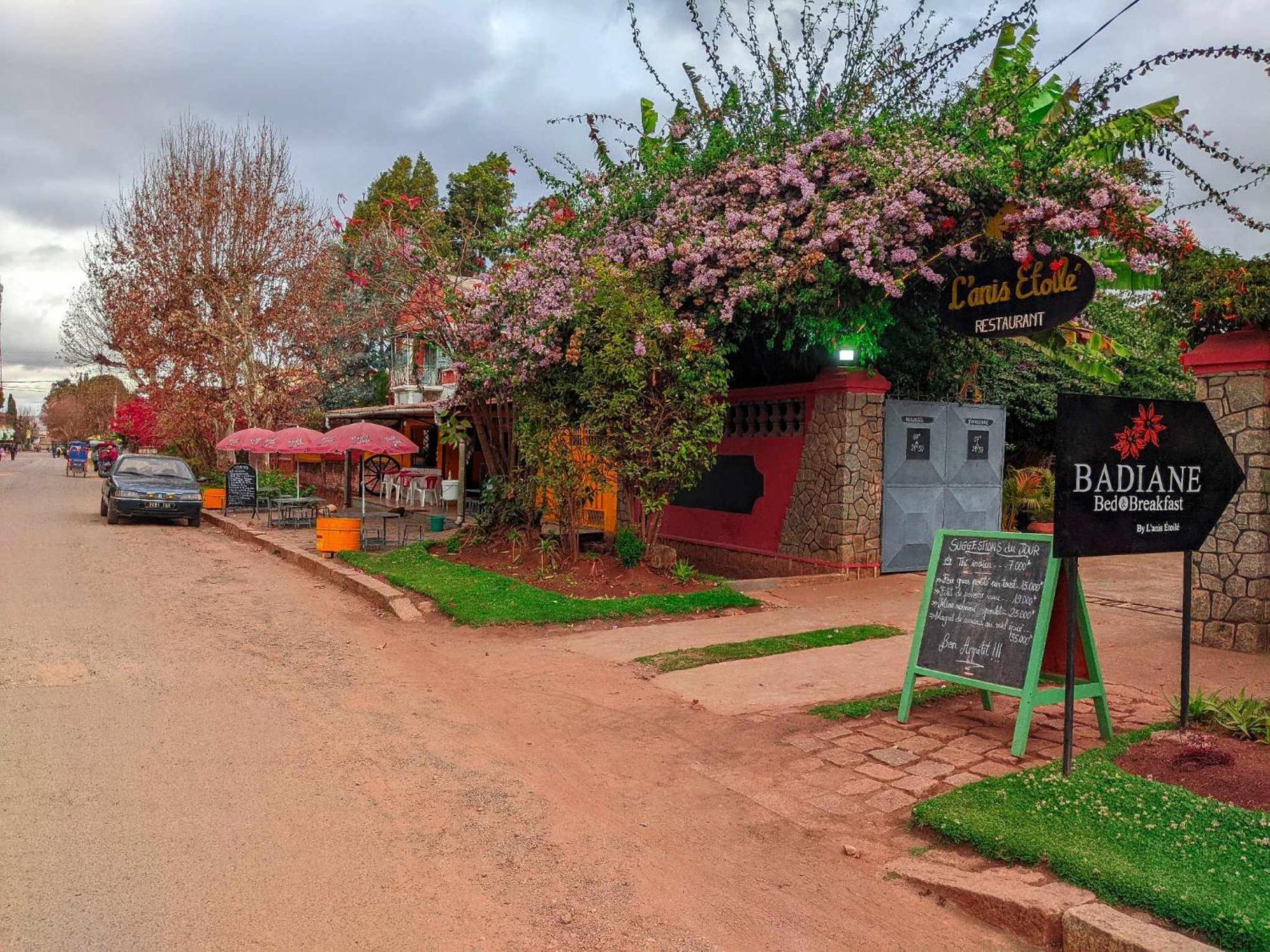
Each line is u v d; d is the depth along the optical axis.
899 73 10.07
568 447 11.38
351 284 27.42
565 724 6.26
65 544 16.28
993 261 9.24
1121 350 12.36
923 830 4.44
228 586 12.08
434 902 3.82
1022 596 5.49
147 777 5.09
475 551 13.39
